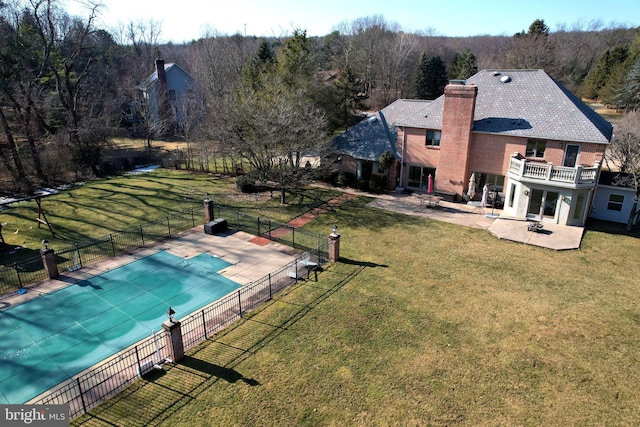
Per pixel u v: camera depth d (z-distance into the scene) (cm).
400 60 8844
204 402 1266
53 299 1817
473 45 13775
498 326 1656
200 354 1484
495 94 3194
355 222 2792
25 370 1396
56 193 3453
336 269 2127
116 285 1941
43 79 4184
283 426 1188
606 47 10381
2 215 2902
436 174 3262
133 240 2450
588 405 1269
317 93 4459
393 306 1791
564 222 2706
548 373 1400
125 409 1238
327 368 1415
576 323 1673
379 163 3438
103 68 7169
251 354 1484
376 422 1206
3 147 4103
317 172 3397
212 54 7294
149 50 9231
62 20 4647
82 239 2478
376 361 1453
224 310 1758
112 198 3309
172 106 6431
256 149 3259
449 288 1944
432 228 2688
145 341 1526
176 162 4450
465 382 1360
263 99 3459
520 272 2100
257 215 2917
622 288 1942
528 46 7788
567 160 2767
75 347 1514
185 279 2002
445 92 3009
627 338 1575
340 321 1678
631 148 3066
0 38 4019
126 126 6569
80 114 4872
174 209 3020
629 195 2755
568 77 8156
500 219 2811
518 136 2855
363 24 12800
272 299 1844
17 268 2036
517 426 1197
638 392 1315
